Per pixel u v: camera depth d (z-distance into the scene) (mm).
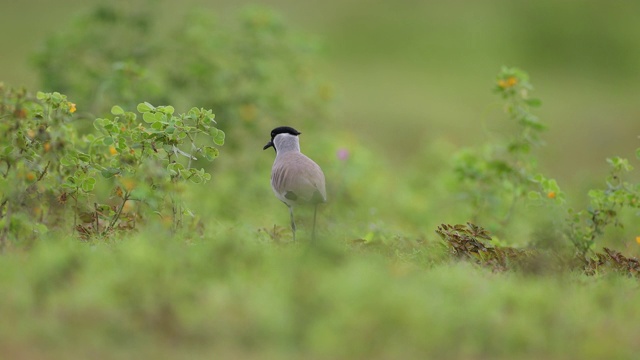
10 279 9109
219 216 16156
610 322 8898
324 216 16859
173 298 8516
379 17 49438
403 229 16375
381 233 14062
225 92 20031
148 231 11078
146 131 11867
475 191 16031
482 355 8211
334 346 7961
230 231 12430
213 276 9273
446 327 8312
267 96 20438
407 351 8062
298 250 10953
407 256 11609
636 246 14102
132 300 8438
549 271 10422
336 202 19172
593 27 48781
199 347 8031
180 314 8281
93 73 18828
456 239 11789
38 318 8297
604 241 14875
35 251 10102
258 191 19406
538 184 14273
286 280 9102
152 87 17844
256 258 9898
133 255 9602
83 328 8133
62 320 8242
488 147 16344
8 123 11328
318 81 21641
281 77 21125
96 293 8539
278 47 21016
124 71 17500
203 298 8578
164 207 12766
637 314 9203
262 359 7855
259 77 20047
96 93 18344
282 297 8594
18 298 8594
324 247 10211
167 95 19000
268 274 9383
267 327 8172
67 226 12164
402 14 49906
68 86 18969
